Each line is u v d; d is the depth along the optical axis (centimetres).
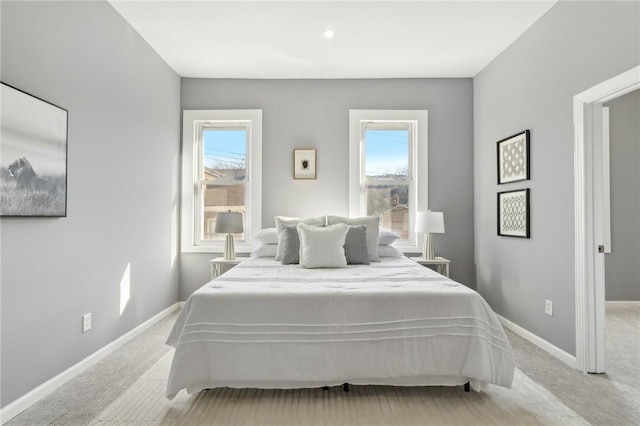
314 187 465
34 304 230
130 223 344
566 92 295
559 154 304
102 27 298
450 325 235
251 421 210
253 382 232
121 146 328
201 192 476
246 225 474
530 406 227
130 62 342
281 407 226
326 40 370
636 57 231
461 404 229
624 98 477
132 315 349
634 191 474
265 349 231
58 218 250
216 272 429
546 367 285
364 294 238
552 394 242
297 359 230
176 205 454
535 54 336
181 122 464
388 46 383
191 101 466
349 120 465
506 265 388
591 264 274
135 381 260
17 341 217
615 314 434
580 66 279
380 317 236
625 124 476
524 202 352
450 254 466
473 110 466
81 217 274
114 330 319
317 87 467
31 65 227
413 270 324
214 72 449
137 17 329
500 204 397
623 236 473
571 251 290
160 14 325
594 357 273
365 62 421
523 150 352
